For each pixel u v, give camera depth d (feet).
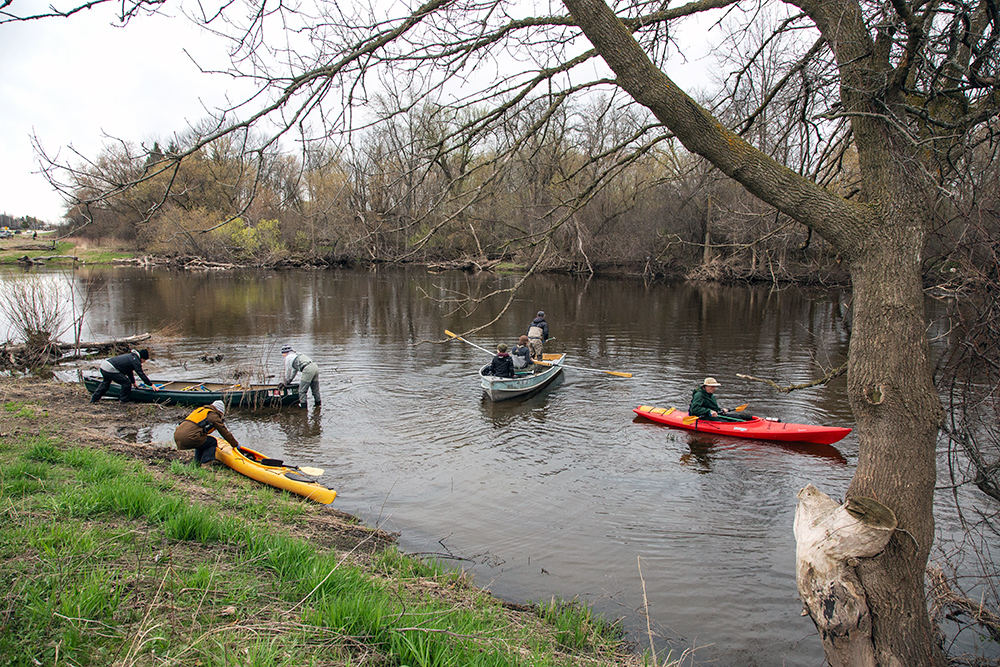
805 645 17.31
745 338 65.77
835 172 19.08
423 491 27.12
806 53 17.10
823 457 31.73
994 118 14.12
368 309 87.20
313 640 12.05
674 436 34.88
